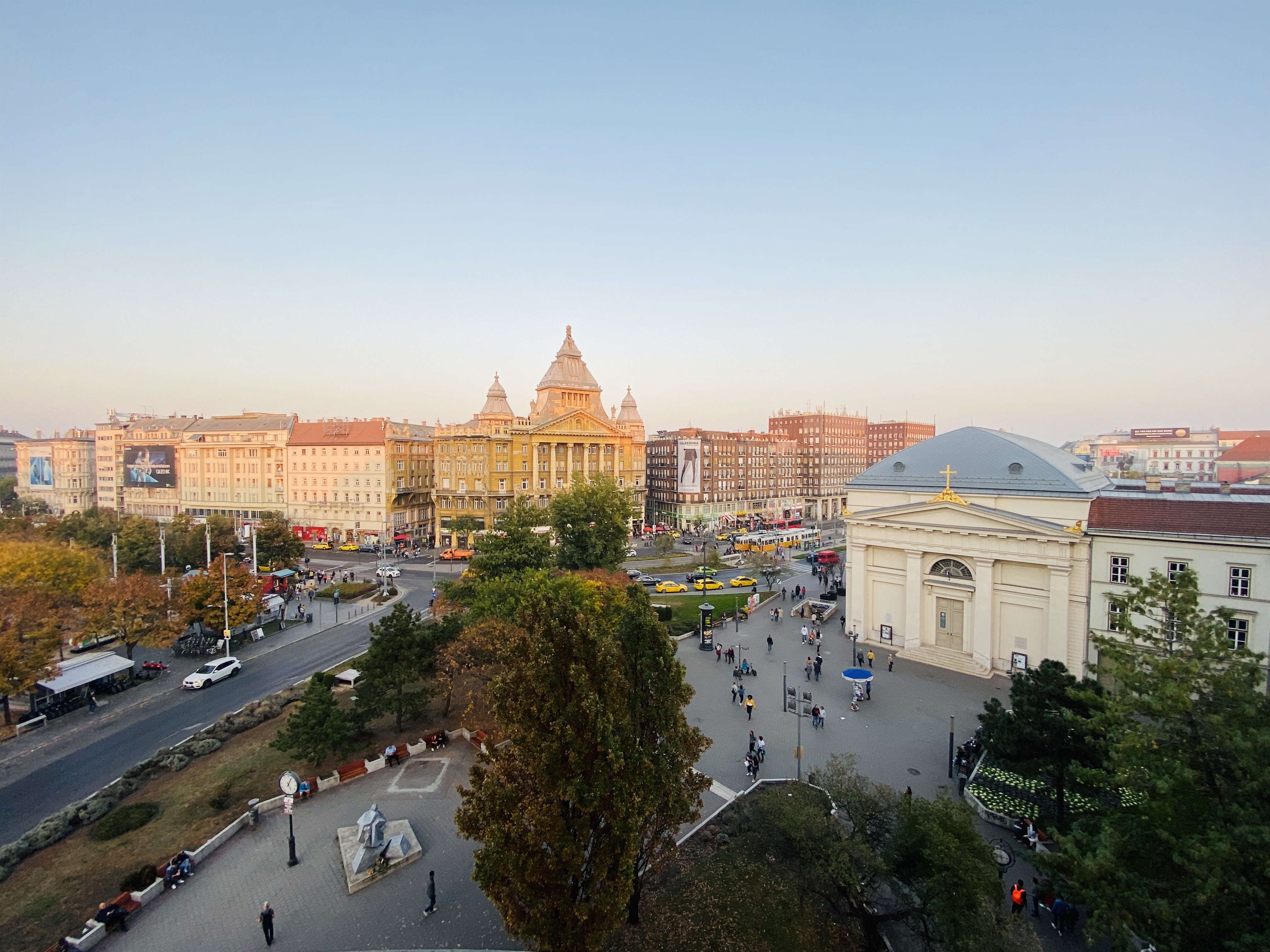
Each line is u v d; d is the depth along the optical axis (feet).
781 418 648.38
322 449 424.46
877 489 215.72
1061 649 171.01
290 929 86.02
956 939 70.85
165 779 126.52
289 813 99.09
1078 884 72.13
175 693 175.94
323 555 393.91
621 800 68.80
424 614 247.50
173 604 201.98
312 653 208.95
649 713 80.79
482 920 88.02
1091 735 98.73
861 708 159.74
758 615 252.21
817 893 87.15
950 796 114.42
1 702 162.20
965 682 177.99
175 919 88.12
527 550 225.97
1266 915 61.16
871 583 216.13
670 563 370.32
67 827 108.17
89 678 165.27
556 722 67.62
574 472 399.65
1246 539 146.61
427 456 452.76
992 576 183.83
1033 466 185.47
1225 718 70.38
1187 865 62.59
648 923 87.86
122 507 495.00
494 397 419.74
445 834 107.86
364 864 96.07
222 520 323.16
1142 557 160.15
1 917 87.86
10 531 305.12
